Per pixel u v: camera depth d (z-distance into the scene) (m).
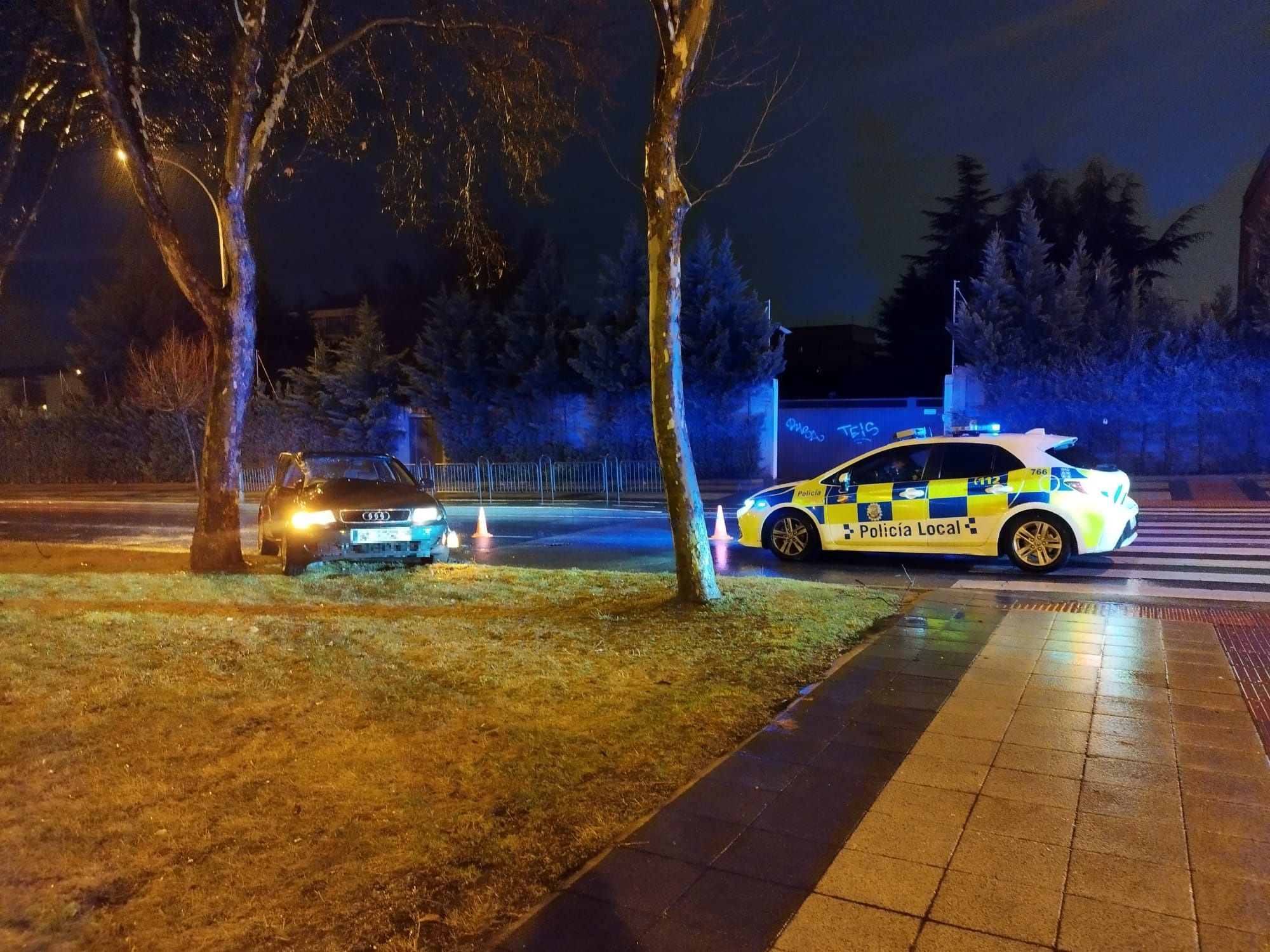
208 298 9.12
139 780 3.65
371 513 9.60
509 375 26.22
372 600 7.59
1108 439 20.44
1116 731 4.34
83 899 2.81
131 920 2.71
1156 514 14.44
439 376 26.83
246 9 8.82
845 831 3.32
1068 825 3.34
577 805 3.54
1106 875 2.97
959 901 2.83
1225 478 18.75
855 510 10.32
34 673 4.90
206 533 9.40
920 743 4.21
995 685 5.11
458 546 13.34
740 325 23.27
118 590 7.80
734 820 3.42
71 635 5.73
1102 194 29.44
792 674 5.32
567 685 5.00
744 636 6.11
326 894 2.87
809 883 2.96
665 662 5.50
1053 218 29.95
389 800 3.53
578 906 2.82
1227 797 3.57
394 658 5.47
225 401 9.35
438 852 3.15
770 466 24.03
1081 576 9.20
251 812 3.40
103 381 37.16
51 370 42.28
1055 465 9.40
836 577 9.61
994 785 3.71
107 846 3.12
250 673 5.06
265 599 7.56
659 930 2.70
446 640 5.96
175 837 3.20
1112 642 6.07
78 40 9.78
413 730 4.28
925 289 33.12
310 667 5.21
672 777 3.82
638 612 6.89
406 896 2.88
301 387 29.22
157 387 29.34
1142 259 28.92
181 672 5.03
